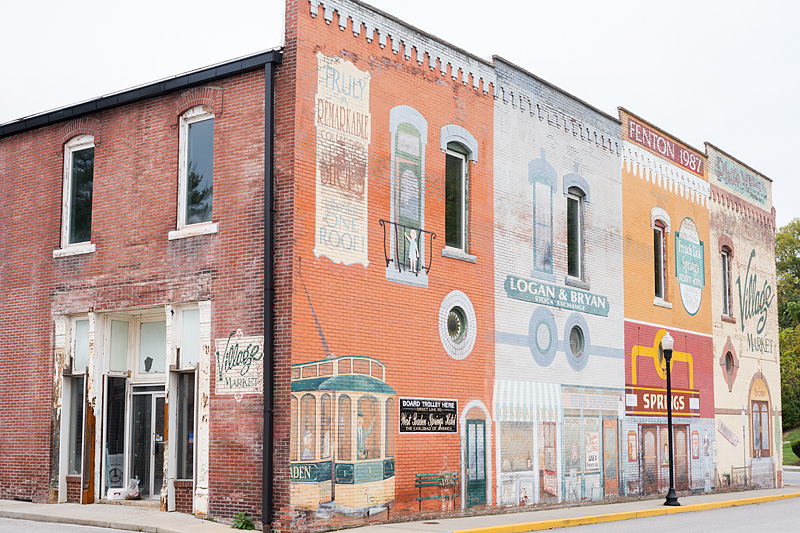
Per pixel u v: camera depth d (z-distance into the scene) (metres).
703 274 28.64
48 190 19.12
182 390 16.73
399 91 17.67
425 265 17.83
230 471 15.38
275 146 15.57
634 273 24.91
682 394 26.59
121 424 18.16
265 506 14.58
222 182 16.30
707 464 27.59
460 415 18.22
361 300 16.25
